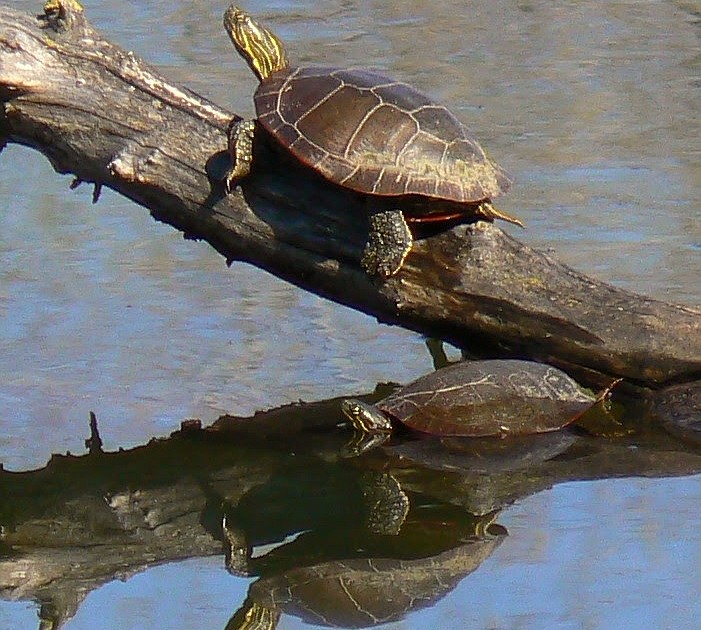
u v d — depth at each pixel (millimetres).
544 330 17938
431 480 16812
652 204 25047
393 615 13703
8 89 17188
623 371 18203
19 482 17016
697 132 28578
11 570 15062
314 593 14312
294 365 19844
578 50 34156
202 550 15508
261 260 18078
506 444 17719
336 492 16719
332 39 34625
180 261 23250
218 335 20641
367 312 18438
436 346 20547
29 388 18891
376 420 17844
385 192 16734
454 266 17547
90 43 17547
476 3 38000
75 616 13945
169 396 18859
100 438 17859
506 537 15188
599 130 28938
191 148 17438
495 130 28891
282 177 17500
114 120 17391
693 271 22125
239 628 13531
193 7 36688
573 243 23359
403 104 17656
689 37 34812
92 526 16094
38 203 25422
